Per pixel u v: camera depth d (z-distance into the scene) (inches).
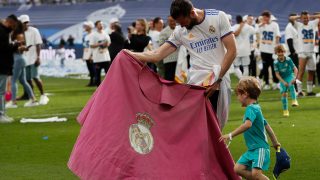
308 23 830.5
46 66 1601.9
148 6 1651.1
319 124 578.6
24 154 476.7
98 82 1063.0
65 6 1766.7
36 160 453.4
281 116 634.2
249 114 333.4
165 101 342.0
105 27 1686.8
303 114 644.7
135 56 348.2
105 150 330.6
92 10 1722.4
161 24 837.2
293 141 499.8
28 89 816.9
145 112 340.8
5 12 1830.7
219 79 352.5
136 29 741.9
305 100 764.6
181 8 353.4
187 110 347.3
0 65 649.0
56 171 416.5
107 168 328.2
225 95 362.0
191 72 362.3
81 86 1143.0
